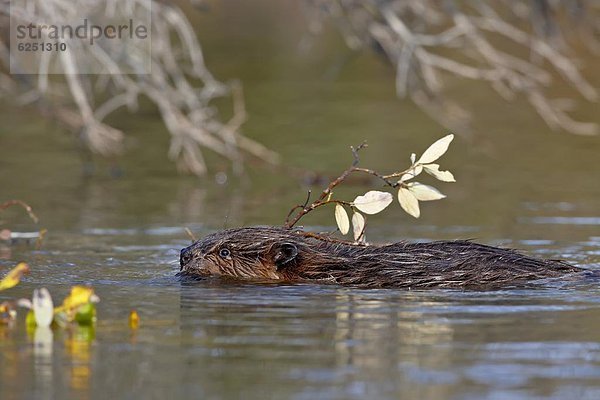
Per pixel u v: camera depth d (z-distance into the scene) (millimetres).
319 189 15656
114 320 8188
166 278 9844
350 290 9242
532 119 21750
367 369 6887
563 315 8195
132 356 7223
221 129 15602
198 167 15672
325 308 8523
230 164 17859
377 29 16203
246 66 26922
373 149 18422
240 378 6730
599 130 20344
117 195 15078
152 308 8586
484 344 7406
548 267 9633
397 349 7316
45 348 7430
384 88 25141
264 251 9859
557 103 22375
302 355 7203
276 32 32531
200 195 15156
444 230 12531
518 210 13781
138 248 11484
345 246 10016
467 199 14656
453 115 17828
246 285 9500
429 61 15594
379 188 15617
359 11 16484
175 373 6863
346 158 17750
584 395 6395
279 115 21547
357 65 28422
